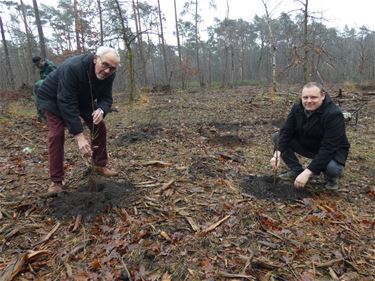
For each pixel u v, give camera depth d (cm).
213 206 321
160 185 363
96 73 321
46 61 745
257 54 4856
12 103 1237
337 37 3147
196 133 642
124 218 296
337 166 349
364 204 346
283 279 233
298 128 372
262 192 358
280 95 1292
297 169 383
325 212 322
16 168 440
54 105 331
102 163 385
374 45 3469
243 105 1041
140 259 248
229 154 493
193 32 3981
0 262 249
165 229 283
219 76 4619
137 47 2298
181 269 238
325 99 349
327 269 245
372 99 1125
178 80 3127
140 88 1880
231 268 241
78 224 290
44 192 355
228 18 2484
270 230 288
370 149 536
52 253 258
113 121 796
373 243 278
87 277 232
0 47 4088
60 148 337
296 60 1179
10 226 292
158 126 710
